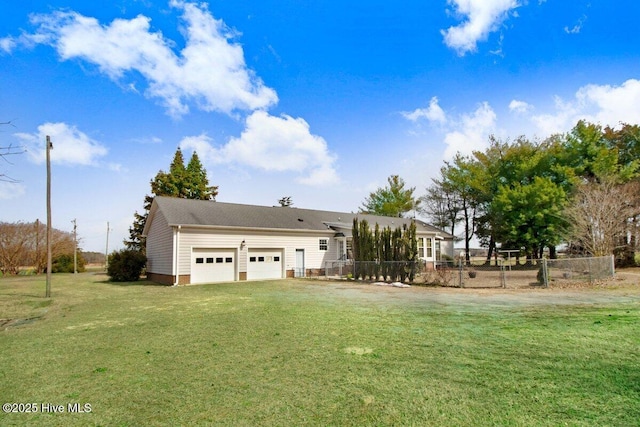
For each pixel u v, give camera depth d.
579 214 19.33
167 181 34.94
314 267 25.19
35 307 11.30
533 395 3.85
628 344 5.72
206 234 20.42
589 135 26.28
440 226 38.53
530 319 7.98
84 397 4.08
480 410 3.52
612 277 15.89
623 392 3.87
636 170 25.62
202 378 4.61
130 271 23.08
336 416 3.47
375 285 17.34
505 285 14.95
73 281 23.09
